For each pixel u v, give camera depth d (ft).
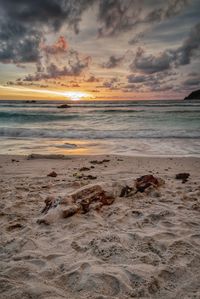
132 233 12.53
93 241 11.68
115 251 10.85
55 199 15.64
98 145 44.86
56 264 10.04
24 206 16.46
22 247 11.46
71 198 15.39
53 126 76.64
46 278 9.14
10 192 19.10
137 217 14.75
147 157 34.55
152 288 8.59
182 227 13.35
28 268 9.70
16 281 8.80
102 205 16.03
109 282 8.84
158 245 11.41
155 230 13.03
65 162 31.91
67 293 8.36
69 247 11.39
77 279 9.07
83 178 23.25
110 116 106.22
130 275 9.23
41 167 29.07
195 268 9.71
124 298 8.16
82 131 62.03
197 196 18.20
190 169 27.73
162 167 28.76
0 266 9.92
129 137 53.26
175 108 157.99
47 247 11.45
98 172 26.30
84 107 194.70
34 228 13.46
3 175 25.38
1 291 8.16
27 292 8.07
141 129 64.49
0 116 107.76
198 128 63.62
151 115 106.73
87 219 14.44
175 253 10.69
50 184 20.99
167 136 52.95
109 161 32.17
